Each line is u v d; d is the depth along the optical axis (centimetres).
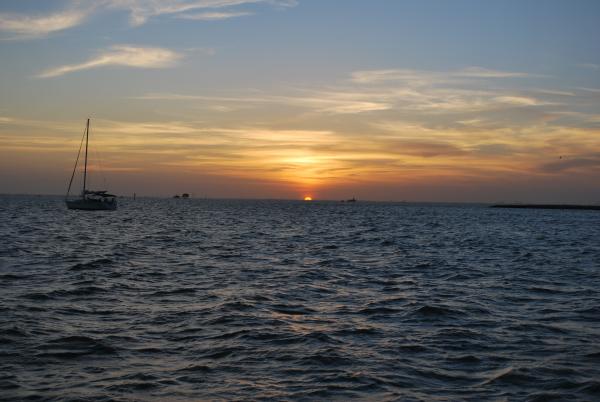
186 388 1266
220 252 4394
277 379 1333
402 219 12681
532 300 2397
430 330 1823
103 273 3003
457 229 8694
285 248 4869
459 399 1222
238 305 2161
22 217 9569
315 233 7088
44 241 4978
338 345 1623
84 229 6938
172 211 15650
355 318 1995
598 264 3853
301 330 1794
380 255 4359
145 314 2006
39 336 1661
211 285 2692
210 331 1767
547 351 1590
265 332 1756
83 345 1582
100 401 1180
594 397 1237
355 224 9812
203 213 14425
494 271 3412
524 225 10619
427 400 1215
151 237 5872
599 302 2355
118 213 12744
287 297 2402
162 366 1417
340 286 2747
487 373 1394
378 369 1414
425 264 3741
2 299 2191
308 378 1341
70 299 2248
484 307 2222
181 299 2305
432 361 1487
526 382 1330
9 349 1524
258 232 7081
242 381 1315
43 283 2611
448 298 2427
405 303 2286
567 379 1348
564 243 5950
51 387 1254
